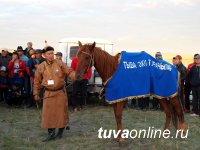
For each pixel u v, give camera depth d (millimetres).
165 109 5203
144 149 4586
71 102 8008
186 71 7527
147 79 4680
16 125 6117
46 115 4902
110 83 4551
